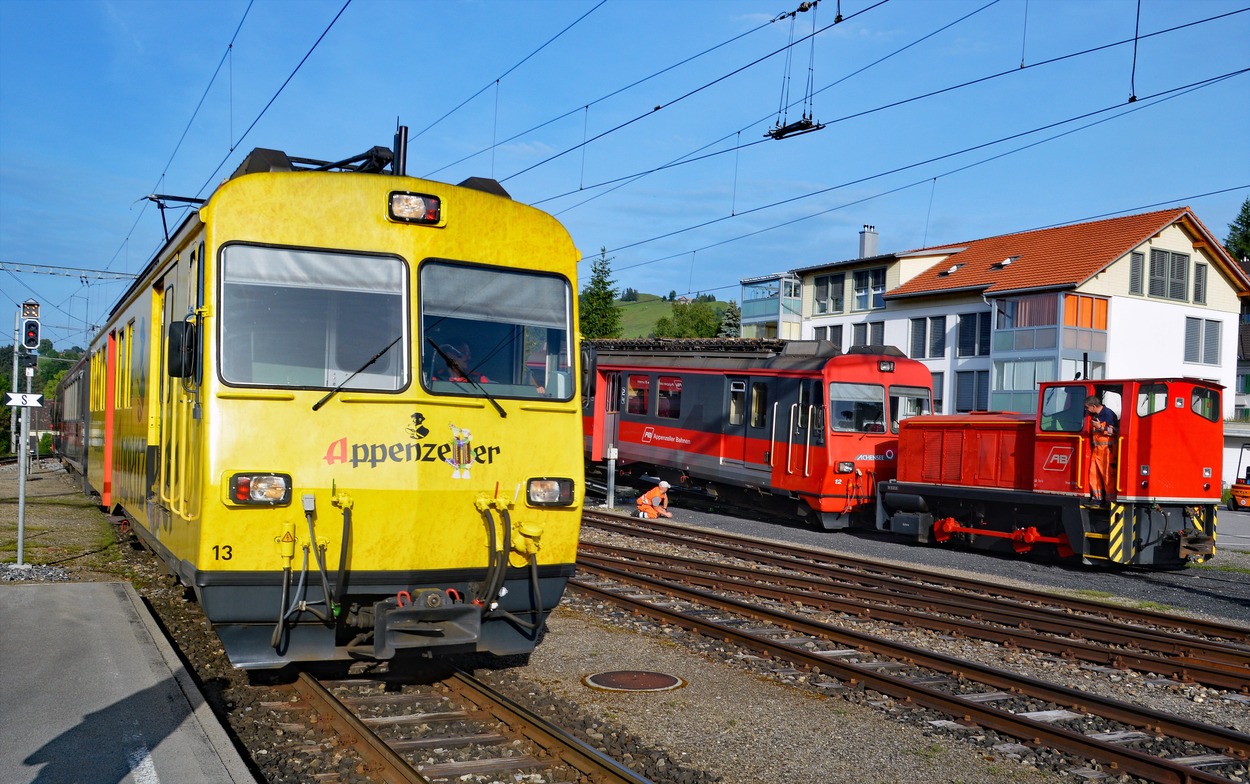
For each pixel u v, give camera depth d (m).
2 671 6.93
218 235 6.58
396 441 6.70
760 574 14.16
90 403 17.70
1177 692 8.61
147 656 7.42
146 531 9.36
